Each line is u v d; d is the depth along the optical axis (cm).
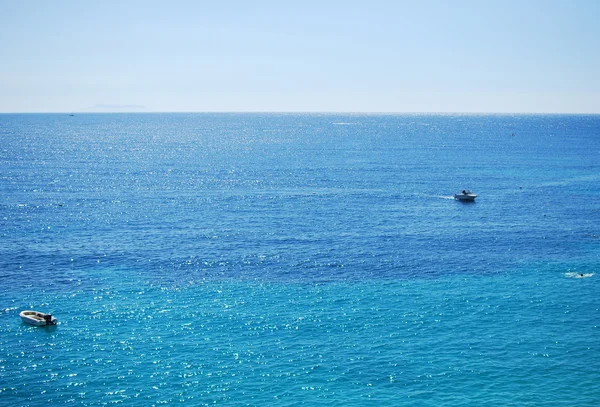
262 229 10506
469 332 6066
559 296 7094
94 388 4956
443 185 15900
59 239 9700
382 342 5841
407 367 5334
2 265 8231
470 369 5297
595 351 5634
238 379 5125
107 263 8388
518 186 15762
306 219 11375
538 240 9794
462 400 4803
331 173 18238
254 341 5856
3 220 11069
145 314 6531
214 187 15350
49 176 17038
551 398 4831
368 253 8950
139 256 8744
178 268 8181
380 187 15475
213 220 11244
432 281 7650
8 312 6550
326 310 6656
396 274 7938
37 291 7225
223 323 6291
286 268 8194
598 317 6444
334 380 5109
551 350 5659
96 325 6225
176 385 5022
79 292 7200
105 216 11544
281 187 15400
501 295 7125
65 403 4731
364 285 7488
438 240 9769
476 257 8762
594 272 8019
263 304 6838
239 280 7681
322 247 9281
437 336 5975
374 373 5228
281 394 4894
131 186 15412
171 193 14362
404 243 9556
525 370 5278
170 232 10231
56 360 5438
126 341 5847
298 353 5600
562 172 18600
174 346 5744
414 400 4806
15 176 16912
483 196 14162
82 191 14500
